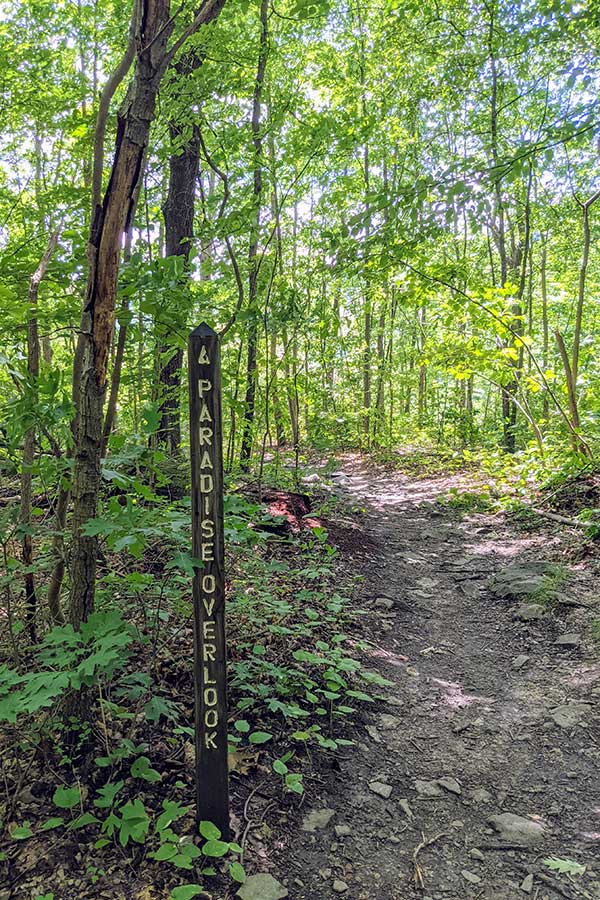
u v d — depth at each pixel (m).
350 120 5.37
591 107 5.14
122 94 7.02
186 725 2.89
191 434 2.23
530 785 2.98
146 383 4.39
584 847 2.58
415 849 2.55
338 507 8.05
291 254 7.51
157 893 2.09
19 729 2.53
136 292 2.96
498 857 2.53
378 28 11.68
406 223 5.53
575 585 5.20
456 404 16.56
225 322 4.26
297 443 9.80
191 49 4.77
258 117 6.29
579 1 5.64
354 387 15.38
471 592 5.46
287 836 2.52
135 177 2.43
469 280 7.95
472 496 8.51
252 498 6.34
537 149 5.29
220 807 2.35
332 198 5.95
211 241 4.29
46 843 2.22
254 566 4.34
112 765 2.54
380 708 3.61
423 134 14.52
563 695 3.75
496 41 9.05
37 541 3.70
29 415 2.42
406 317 16.72
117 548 2.17
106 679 2.67
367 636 4.44
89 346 2.48
